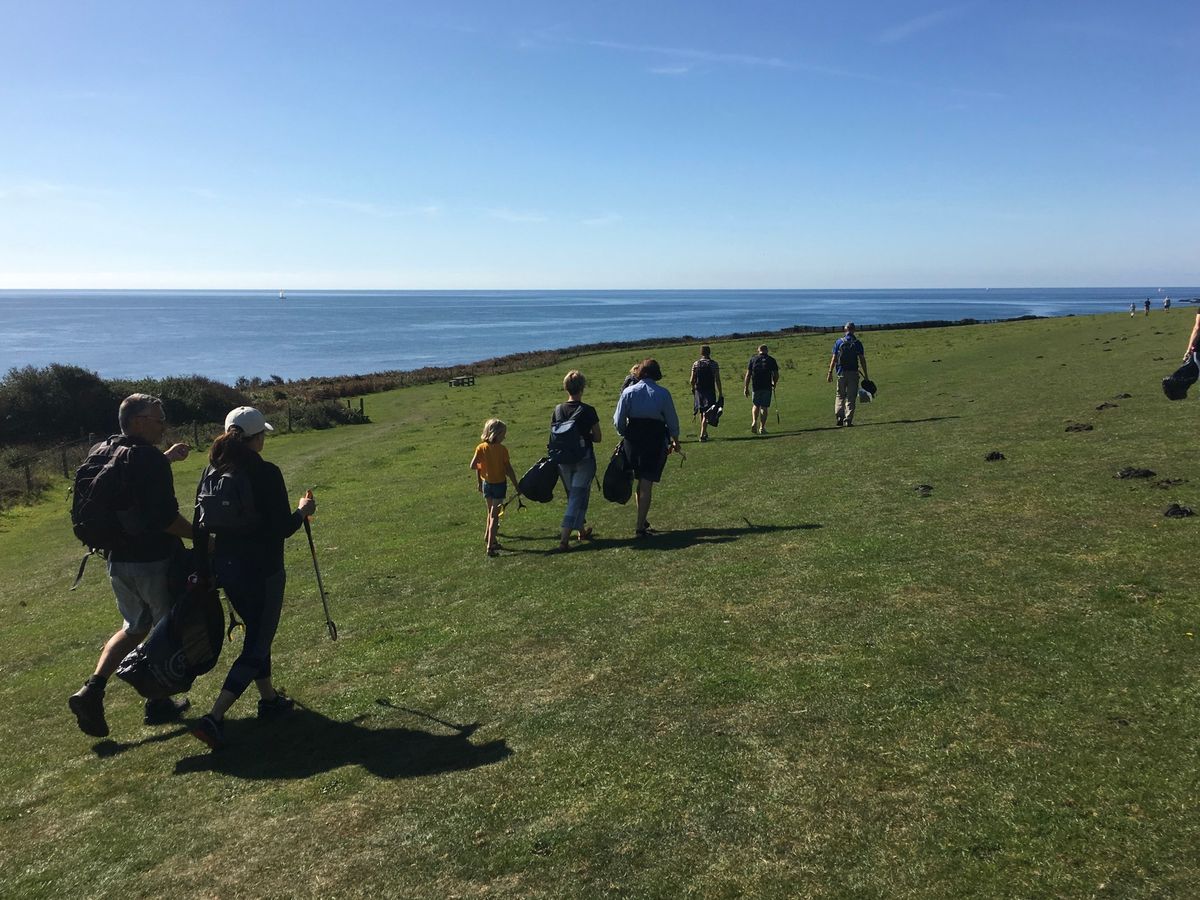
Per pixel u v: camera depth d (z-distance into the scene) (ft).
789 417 73.61
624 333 459.73
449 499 53.78
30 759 19.39
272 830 14.64
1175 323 137.59
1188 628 17.72
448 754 16.69
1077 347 110.73
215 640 19.10
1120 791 12.53
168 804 16.17
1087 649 17.42
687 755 15.25
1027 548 24.64
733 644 20.29
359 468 75.72
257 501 18.79
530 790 14.78
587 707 17.90
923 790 13.23
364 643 24.62
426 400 146.10
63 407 123.75
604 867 12.35
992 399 66.80
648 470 33.37
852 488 37.58
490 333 491.72
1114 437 41.45
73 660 27.91
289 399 145.18
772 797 13.57
